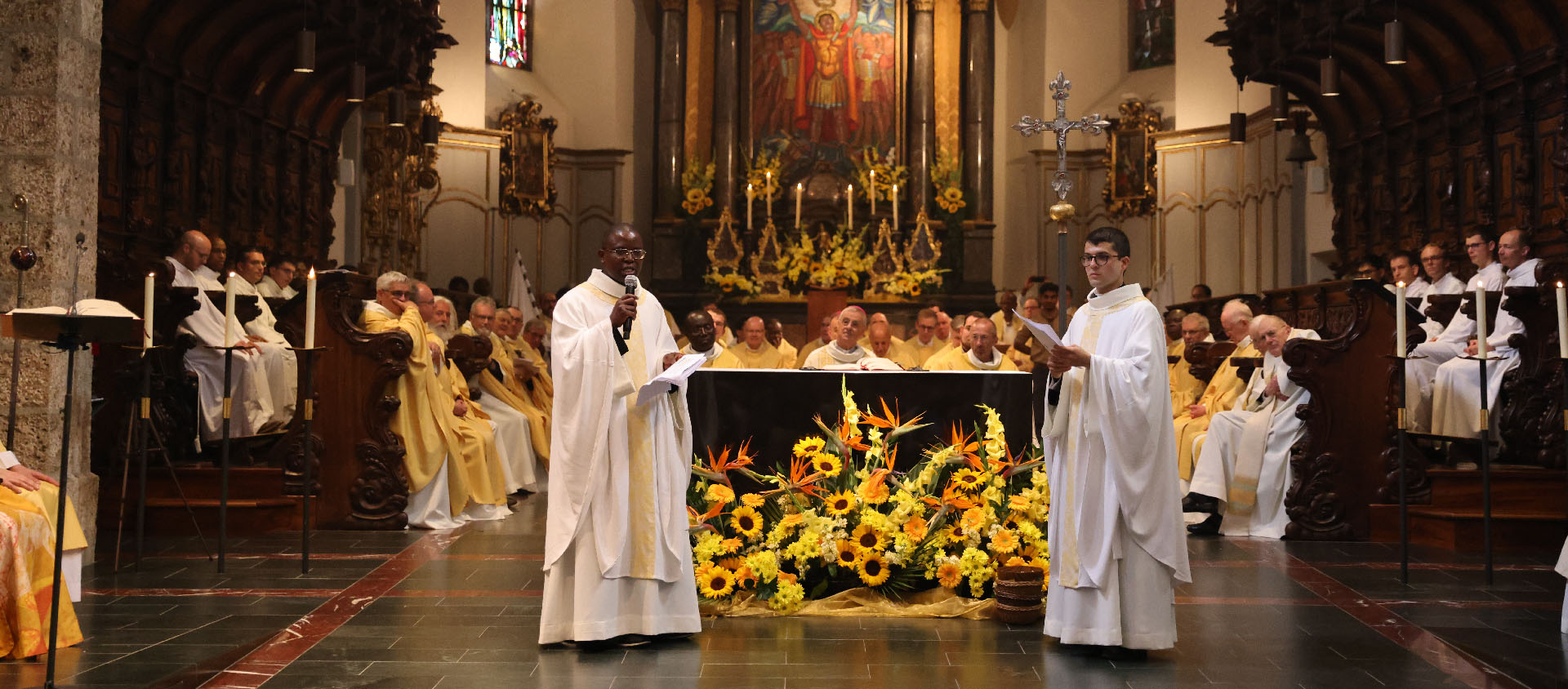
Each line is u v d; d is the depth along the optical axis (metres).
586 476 4.64
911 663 4.41
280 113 11.87
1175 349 11.26
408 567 6.41
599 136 19.48
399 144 14.78
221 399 8.05
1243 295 11.90
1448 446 7.97
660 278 19.23
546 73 19.56
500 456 9.48
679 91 19.59
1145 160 18.28
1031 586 5.01
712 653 4.55
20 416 6.02
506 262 18.17
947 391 5.86
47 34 6.04
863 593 5.34
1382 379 7.69
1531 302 7.43
